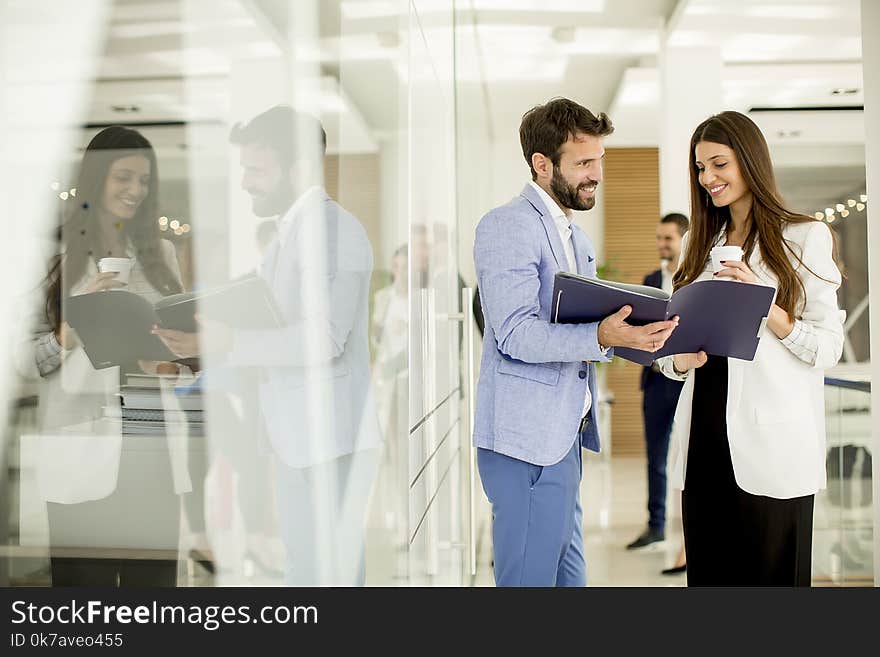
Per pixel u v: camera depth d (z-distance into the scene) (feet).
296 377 3.70
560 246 6.23
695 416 6.36
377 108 4.93
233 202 3.16
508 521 6.00
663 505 13.75
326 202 4.03
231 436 3.21
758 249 6.11
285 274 3.59
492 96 22.17
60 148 2.38
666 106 15.98
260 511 3.43
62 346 2.42
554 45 18.21
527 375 5.97
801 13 13.93
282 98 3.55
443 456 8.93
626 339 5.42
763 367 5.94
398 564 5.43
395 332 5.34
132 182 2.63
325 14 4.04
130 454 2.70
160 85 2.74
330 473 4.06
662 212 16.05
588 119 6.16
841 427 10.00
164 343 2.81
